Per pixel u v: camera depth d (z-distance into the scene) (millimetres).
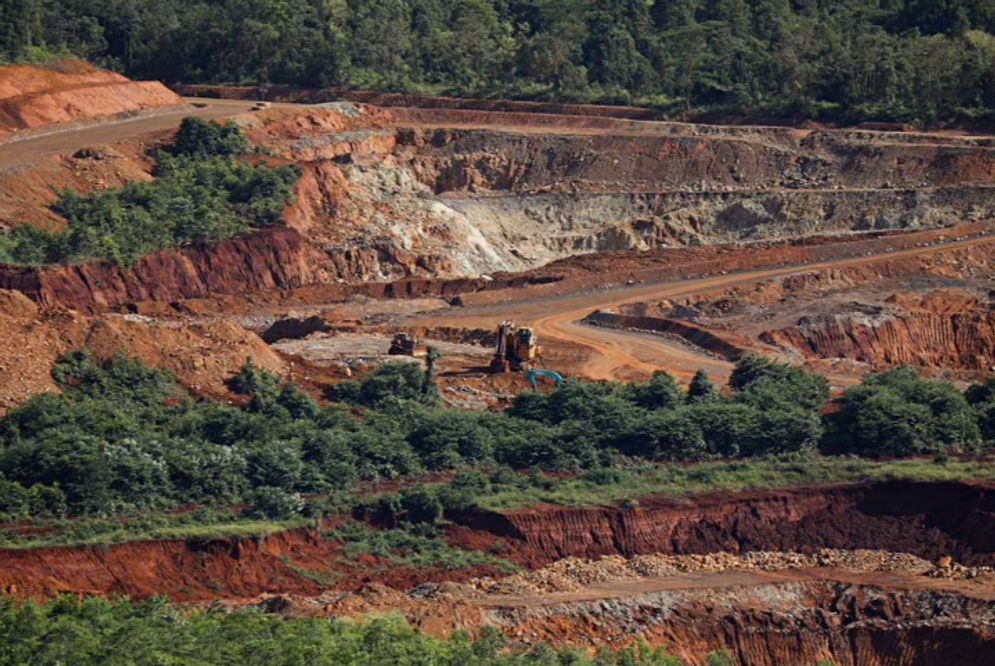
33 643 180750
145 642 182000
